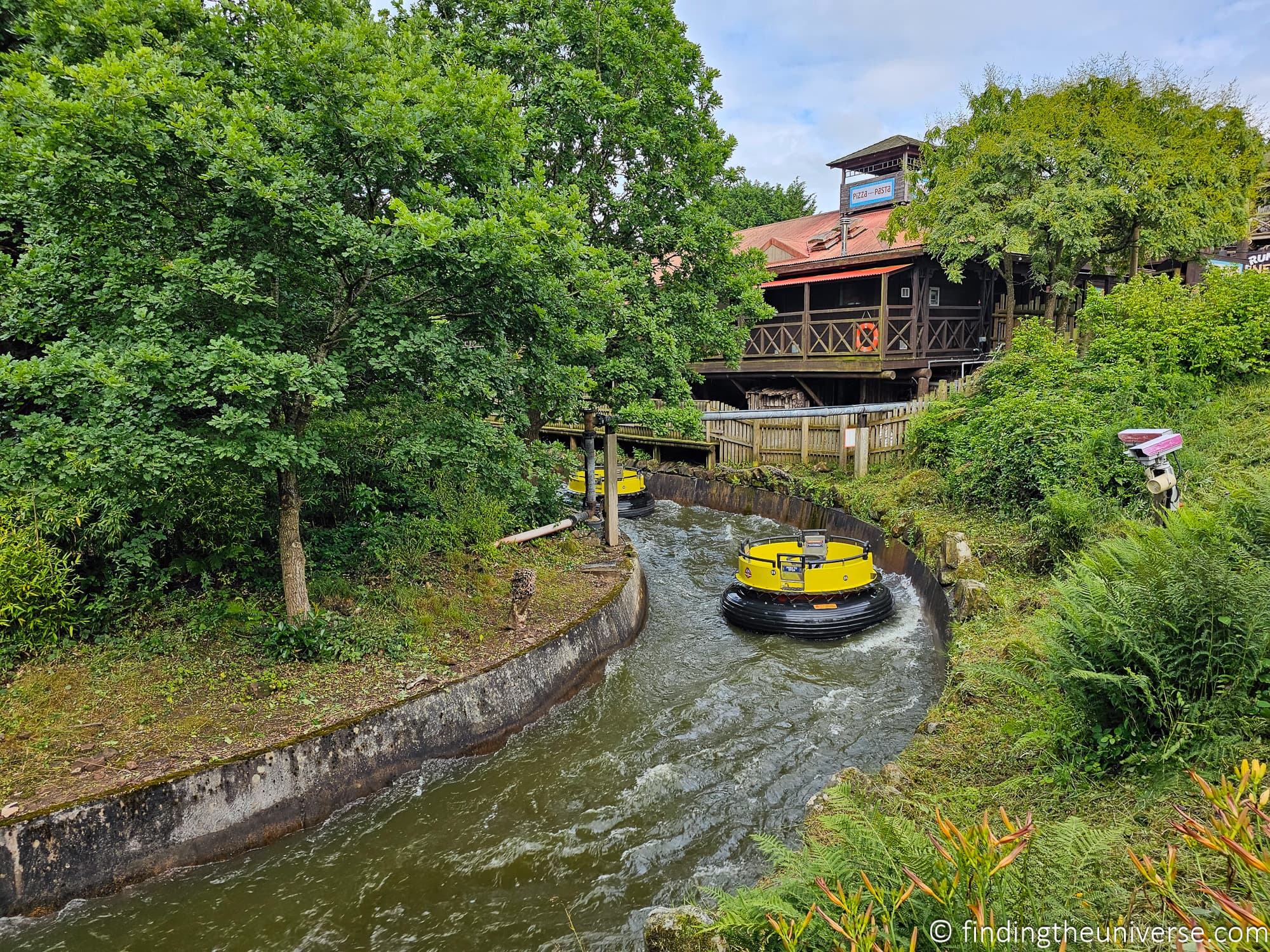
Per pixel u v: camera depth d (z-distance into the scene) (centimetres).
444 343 632
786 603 966
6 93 481
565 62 1052
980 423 1180
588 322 874
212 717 608
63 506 654
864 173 2541
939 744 545
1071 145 1400
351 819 591
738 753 679
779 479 1625
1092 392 1082
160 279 574
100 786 514
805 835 437
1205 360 1113
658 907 475
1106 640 423
